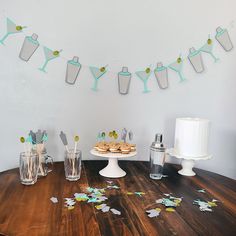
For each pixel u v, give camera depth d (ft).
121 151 4.26
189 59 5.29
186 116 5.41
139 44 5.19
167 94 5.35
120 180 4.11
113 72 5.18
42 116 4.97
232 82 5.33
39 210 2.99
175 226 2.77
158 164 4.35
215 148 5.45
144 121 5.38
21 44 4.70
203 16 5.21
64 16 4.85
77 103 5.11
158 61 5.27
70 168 4.00
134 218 2.89
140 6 5.11
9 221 2.73
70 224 2.71
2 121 4.78
